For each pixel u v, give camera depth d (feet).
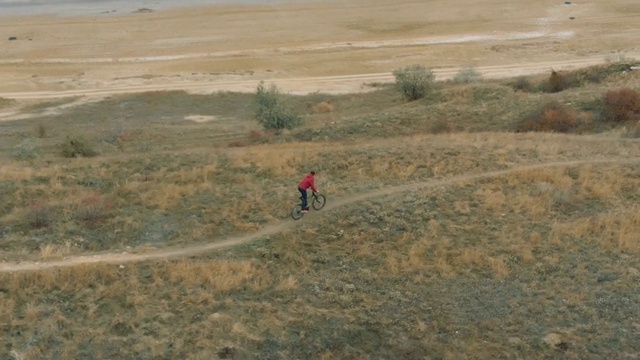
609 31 283.38
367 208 82.33
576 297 65.10
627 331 60.49
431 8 334.24
